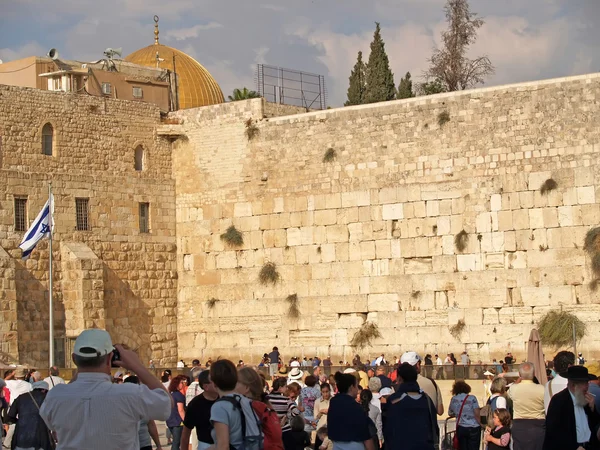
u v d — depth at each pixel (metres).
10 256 45.84
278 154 49.97
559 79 45.06
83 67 53.25
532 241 44.84
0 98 47.16
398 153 47.50
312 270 48.81
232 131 51.12
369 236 47.72
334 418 17.31
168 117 52.72
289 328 49.00
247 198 50.50
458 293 45.97
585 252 43.81
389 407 17.61
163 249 51.53
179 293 51.75
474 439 21.84
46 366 46.84
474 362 45.31
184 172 52.19
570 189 44.34
